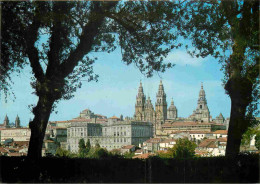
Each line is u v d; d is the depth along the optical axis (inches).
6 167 841.5
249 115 949.2
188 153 2106.3
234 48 937.5
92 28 935.0
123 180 829.8
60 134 6569.9
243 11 928.3
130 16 952.3
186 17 949.2
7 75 981.8
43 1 887.1
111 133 7726.4
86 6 905.5
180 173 863.7
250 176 822.5
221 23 943.7
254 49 940.6
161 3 928.3
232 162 868.6
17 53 971.9
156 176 850.8
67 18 903.7
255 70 925.2
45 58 997.2
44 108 911.7
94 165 860.0
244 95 938.1
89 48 962.7
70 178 824.3
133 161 889.5
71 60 946.1
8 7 880.3
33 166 842.2
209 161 882.8
